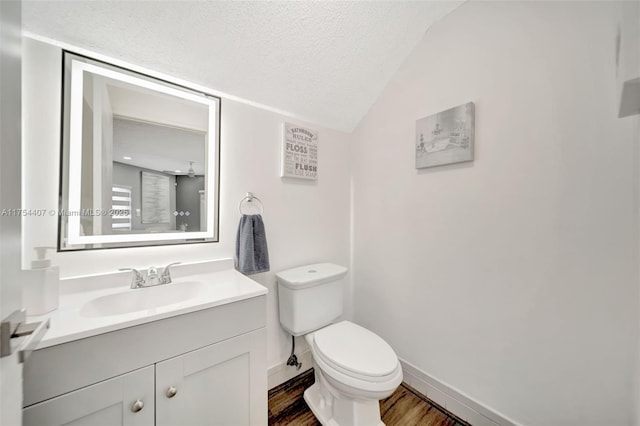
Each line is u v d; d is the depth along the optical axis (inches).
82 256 38.5
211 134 50.8
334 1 44.6
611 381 34.8
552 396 39.9
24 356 17.1
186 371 33.0
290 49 49.6
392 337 64.9
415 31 55.0
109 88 40.8
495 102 45.6
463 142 48.9
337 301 61.0
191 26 41.3
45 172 35.9
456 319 51.8
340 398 45.3
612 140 34.2
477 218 48.3
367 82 62.6
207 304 34.4
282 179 61.7
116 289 39.6
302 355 64.5
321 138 69.1
